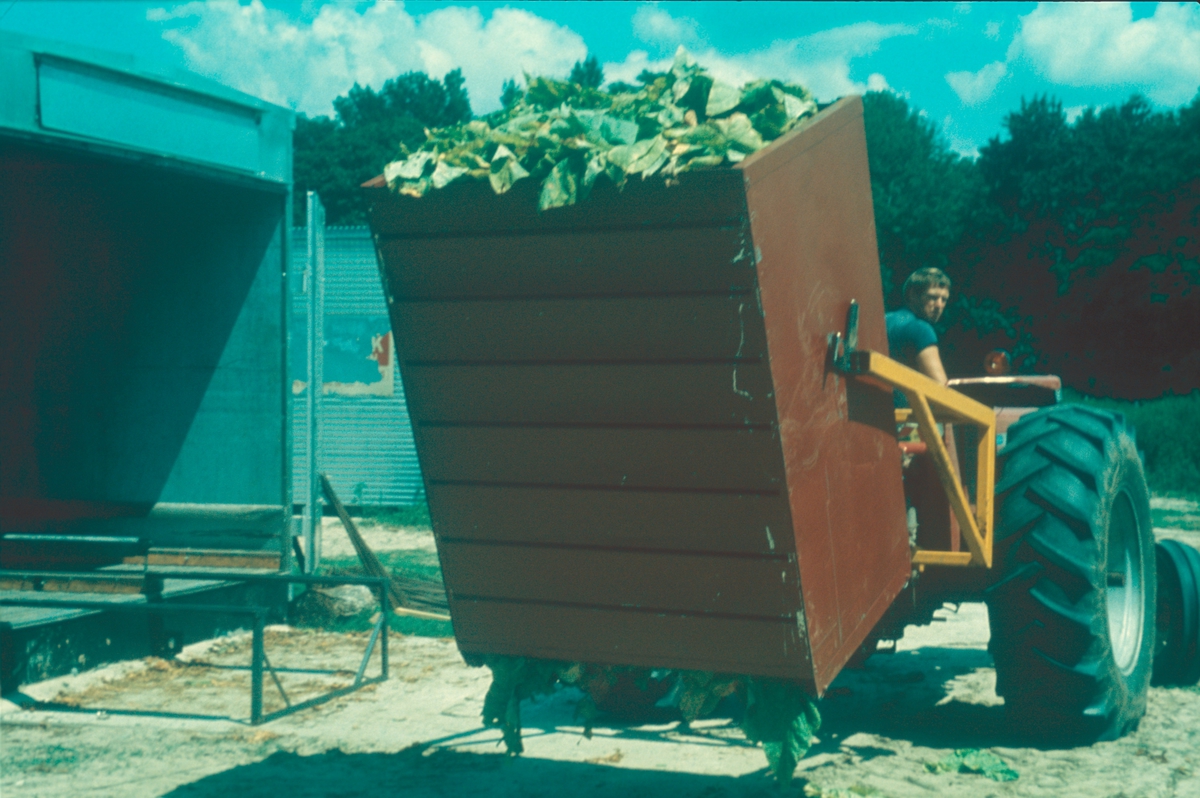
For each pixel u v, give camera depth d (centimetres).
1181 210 4062
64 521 945
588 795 459
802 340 340
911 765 492
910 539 497
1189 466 1919
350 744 539
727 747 525
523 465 367
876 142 4631
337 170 6153
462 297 354
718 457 338
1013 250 4381
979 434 491
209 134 796
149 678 695
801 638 351
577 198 314
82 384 945
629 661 379
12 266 955
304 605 870
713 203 308
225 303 896
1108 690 508
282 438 875
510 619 393
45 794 467
